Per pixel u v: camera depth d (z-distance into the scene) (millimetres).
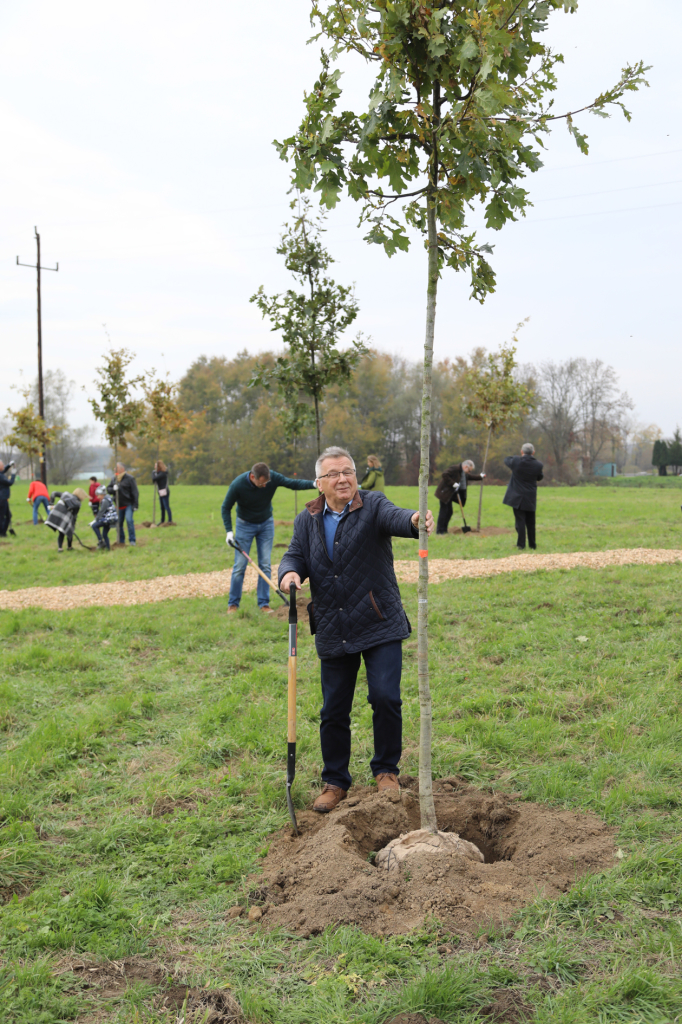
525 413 17938
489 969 2600
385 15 3090
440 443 71625
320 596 4109
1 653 7457
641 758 4383
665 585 9430
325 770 4230
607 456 80375
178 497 37531
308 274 11391
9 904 3203
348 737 4234
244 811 4086
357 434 69062
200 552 15383
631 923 2836
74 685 6469
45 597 10734
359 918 2938
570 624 7758
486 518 21766
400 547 14781
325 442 70625
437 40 3012
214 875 3441
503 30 2961
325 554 4051
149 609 9586
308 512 4172
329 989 2561
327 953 2770
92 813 4141
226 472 74375
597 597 8844
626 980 2473
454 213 3566
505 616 8242
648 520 20188
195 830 3859
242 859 3547
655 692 5512
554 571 10969
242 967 2725
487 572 11266
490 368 17688
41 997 2604
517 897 3033
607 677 5988
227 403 79625
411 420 70438
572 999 2445
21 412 22469
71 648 7656
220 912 3135
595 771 4238
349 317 11609
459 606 8867
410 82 3303
